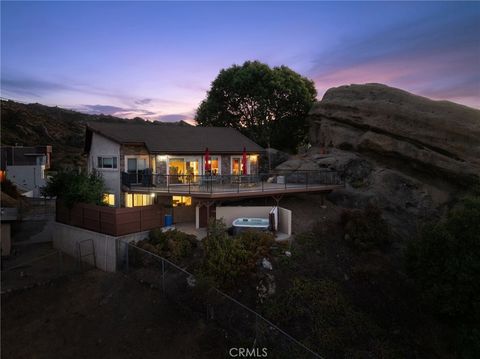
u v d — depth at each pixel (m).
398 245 20.03
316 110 35.56
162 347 11.80
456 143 23.86
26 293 15.40
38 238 24.48
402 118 27.06
